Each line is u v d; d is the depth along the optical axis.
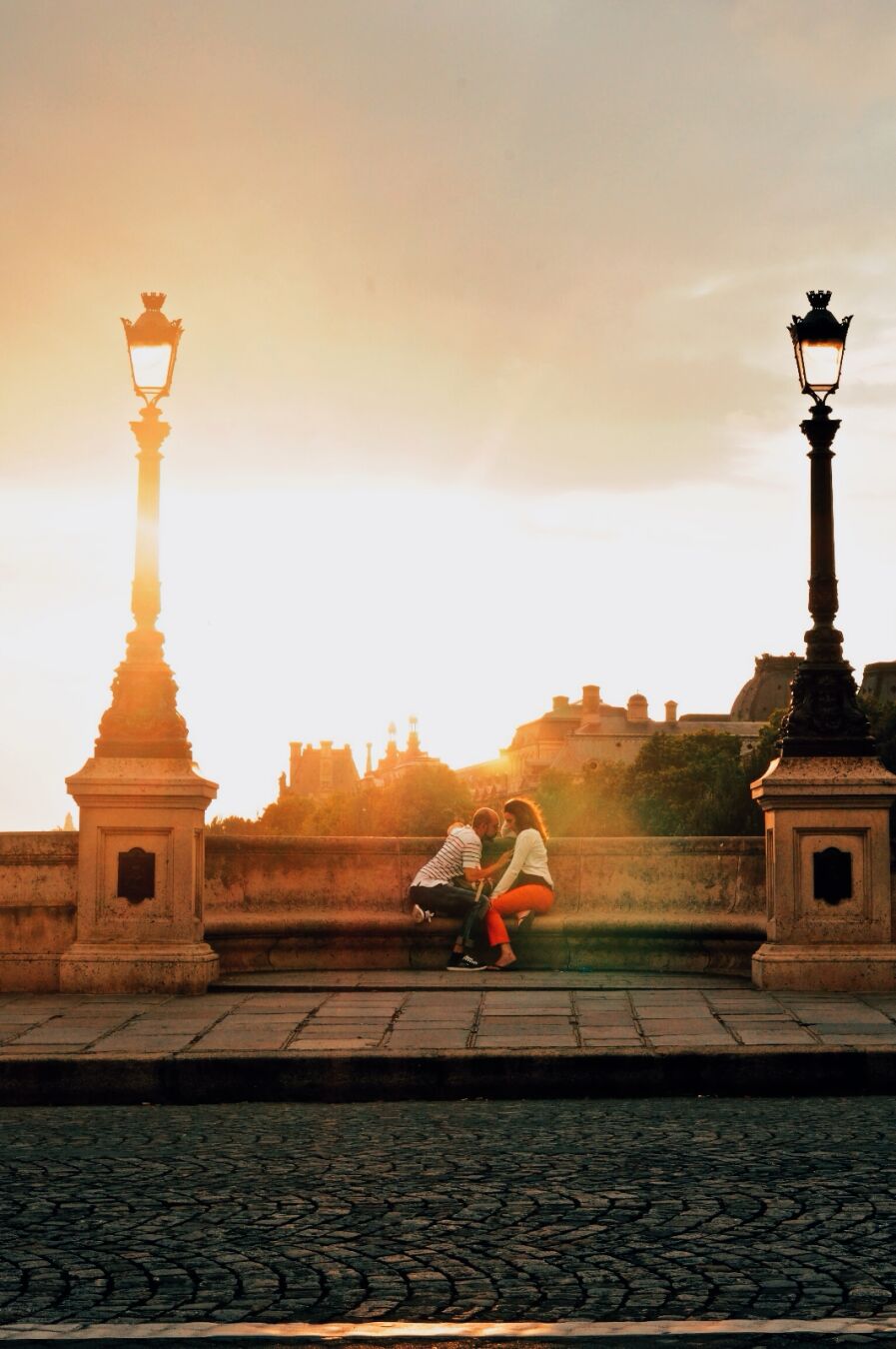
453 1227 5.93
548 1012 11.20
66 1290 5.15
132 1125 8.45
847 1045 9.44
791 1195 6.37
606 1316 4.82
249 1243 5.73
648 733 158.25
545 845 14.55
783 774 12.58
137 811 12.64
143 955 12.47
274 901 14.54
